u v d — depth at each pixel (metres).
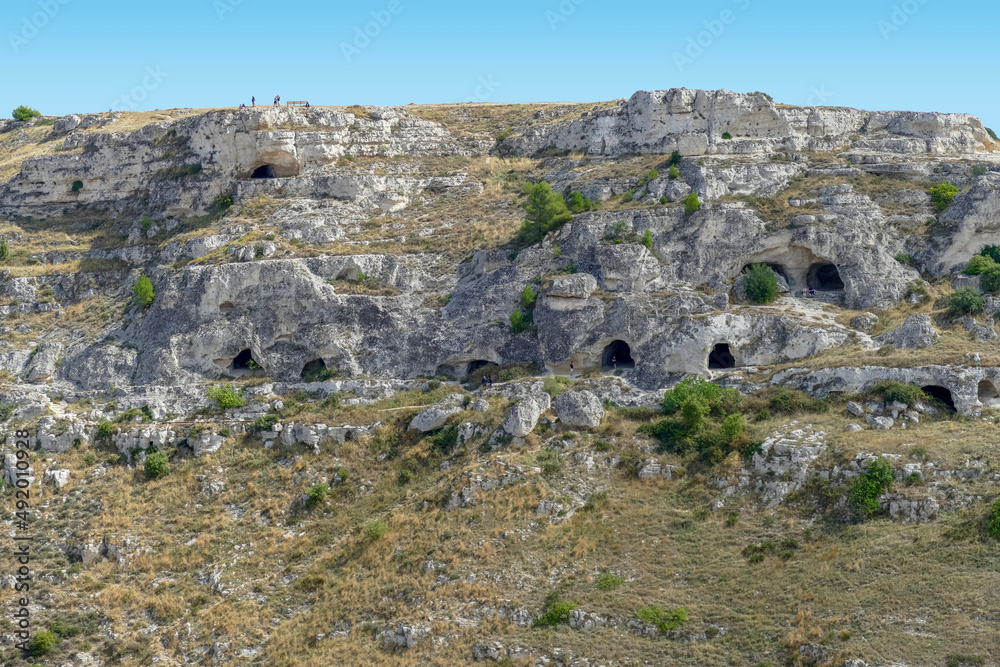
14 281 80.88
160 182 90.94
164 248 82.88
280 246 78.62
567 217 76.38
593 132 90.94
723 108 85.44
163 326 74.75
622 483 56.47
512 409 60.97
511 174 91.00
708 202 75.75
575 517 53.97
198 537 58.59
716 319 66.38
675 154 82.50
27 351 75.38
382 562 53.81
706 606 46.91
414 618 48.88
